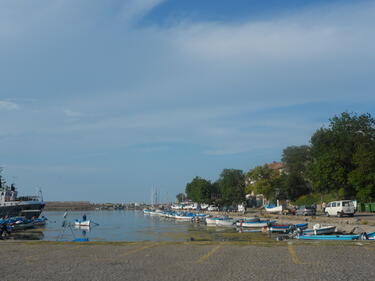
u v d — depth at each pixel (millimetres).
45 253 17359
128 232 59125
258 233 50562
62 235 51031
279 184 105062
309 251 16922
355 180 62844
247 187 112000
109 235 53281
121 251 17781
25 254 17094
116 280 11430
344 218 50312
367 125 75688
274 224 53438
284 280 11148
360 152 63750
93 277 11883
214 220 73688
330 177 68688
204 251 17484
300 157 106000
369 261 14250
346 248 17750
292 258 15094
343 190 70562
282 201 110375
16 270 13148
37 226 76125
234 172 118062
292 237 38188
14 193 87562
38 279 11633
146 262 14633
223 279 11422
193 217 96312
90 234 55844
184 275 12078
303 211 65812
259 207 131625
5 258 15945
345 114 77500
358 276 11609
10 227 57438
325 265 13492
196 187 143875
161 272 12602
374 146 65062
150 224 83375
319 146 75188
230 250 17688
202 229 63156
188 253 16922
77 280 11461
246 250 17594
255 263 14102
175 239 45156
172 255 16406
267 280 11172
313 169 74438
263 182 103750
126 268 13383
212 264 14039
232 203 117688
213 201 137625
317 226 38594
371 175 60438
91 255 16594
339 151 69125
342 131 76000
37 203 85562
